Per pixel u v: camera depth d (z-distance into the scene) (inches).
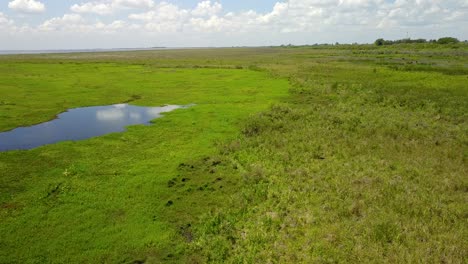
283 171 645.9
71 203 528.1
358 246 421.7
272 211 516.1
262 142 807.7
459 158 701.3
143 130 904.3
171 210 523.2
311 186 581.6
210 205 542.6
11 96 1309.1
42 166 659.4
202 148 773.9
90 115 1104.8
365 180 600.4
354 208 507.5
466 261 399.5
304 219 488.7
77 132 924.0
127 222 484.1
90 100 1295.5
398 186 577.3
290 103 1235.2
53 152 734.5
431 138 813.9
